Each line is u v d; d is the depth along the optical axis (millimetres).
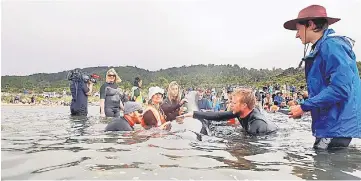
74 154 3387
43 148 3750
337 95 3650
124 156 3266
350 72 3670
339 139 3783
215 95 8609
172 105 6094
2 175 2664
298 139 4543
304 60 4086
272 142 4289
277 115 8172
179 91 6215
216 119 5324
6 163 3037
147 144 3936
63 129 5477
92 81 8617
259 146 3979
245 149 3764
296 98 8328
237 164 3010
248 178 2568
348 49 3775
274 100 8695
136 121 5430
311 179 2568
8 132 5141
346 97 3666
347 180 2551
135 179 2498
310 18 4012
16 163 3037
